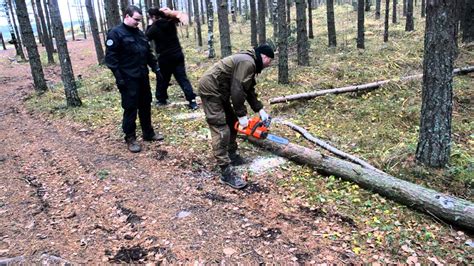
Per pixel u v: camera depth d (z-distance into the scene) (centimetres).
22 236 384
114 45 541
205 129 652
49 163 573
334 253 341
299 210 409
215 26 2981
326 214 400
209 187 467
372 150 545
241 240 363
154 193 458
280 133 622
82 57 2066
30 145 666
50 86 1203
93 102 917
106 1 1531
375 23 2023
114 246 362
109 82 1089
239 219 397
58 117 827
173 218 403
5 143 692
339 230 373
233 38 2233
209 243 360
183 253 347
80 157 585
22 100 1059
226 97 454
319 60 1166
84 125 750
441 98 441
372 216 394
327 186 452
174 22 746
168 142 612
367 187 439
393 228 373
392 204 413
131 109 572
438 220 383
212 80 437
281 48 883
